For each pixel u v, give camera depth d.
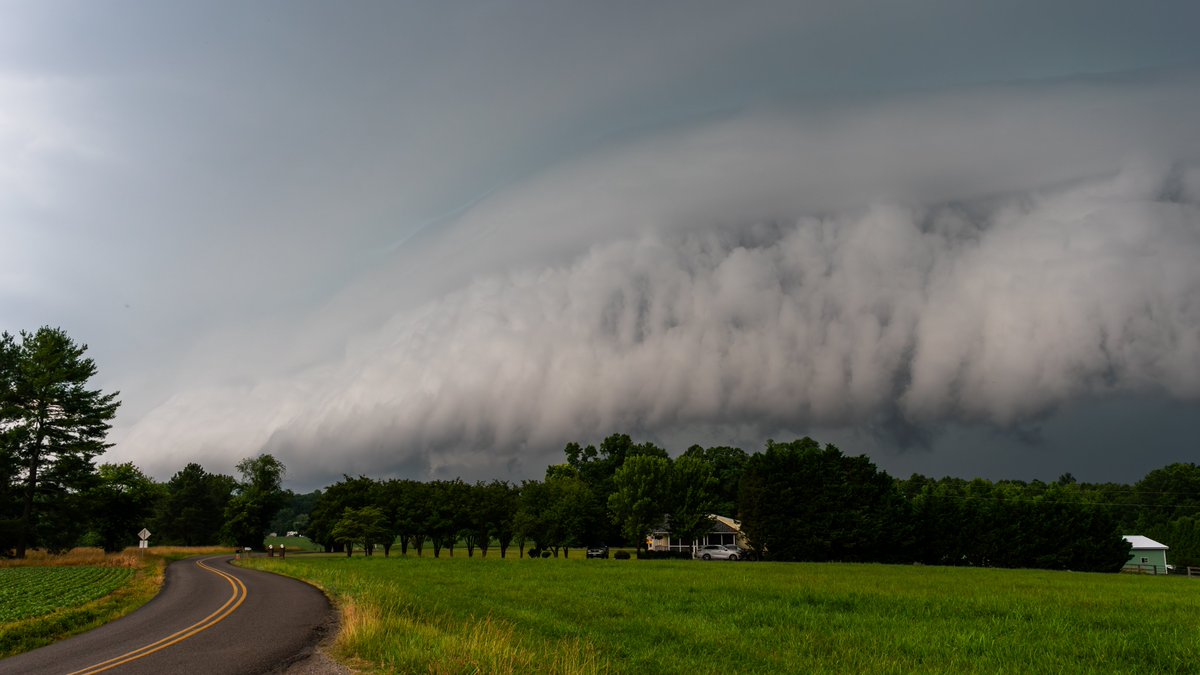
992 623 25.98
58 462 69.62
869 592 36.56
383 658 16.62
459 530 110.12
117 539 95.19
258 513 138.88
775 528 87.12
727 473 148.00
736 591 37.06
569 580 44.31
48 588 37.84
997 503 87.56
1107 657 20.30
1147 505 158.00
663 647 20.66
